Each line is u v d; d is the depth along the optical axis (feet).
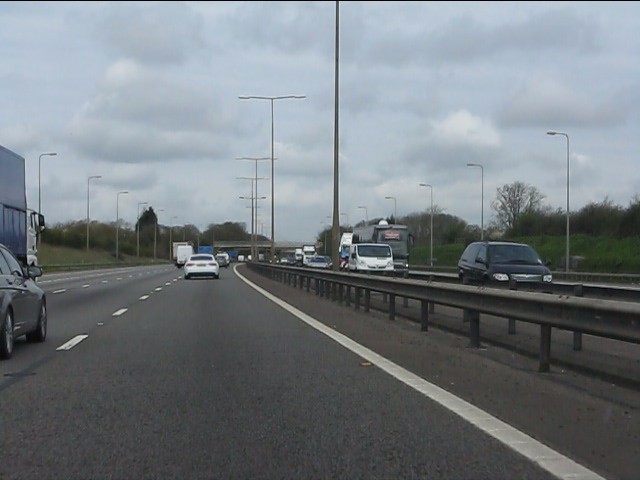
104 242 420.36
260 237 562.66
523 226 221.87
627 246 174.09
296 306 82.33
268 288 124.16
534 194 261.85
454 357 42.60
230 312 74.23
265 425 26.55
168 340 51.01
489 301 42.52
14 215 89.15
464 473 20.94
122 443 24.21
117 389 33.22
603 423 26.76
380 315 70.18
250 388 33.35
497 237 229.86
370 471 21.21
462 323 55.62
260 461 22.25
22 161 93.45
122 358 42.65
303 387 33.50
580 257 170.60
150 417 27.81
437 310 72.59
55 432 25.62
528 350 43.27
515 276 76.54
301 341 50.14
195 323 62.85
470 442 24.13
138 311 75.77
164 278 175.11
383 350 45.62
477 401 30.40
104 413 28.48
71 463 22.07
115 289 121.70
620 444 23.99
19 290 44.96
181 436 25.09
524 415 27.94
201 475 20.97
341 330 56.95
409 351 45.11
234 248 604.49
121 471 21.33
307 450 23.35
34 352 45.27
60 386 33.99
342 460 22.27
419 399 30.81
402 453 22.95
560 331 54.34
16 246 89.71
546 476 20.66
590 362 37.06
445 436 24.90
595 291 60.18
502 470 21.20
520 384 34.14
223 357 42.83
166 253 566.36
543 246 199.11
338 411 28.66
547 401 30.45
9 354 42.47
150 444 24.09
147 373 37.45
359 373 37.17
